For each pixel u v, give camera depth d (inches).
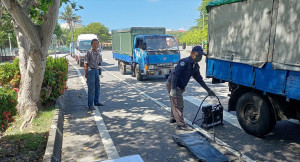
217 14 225.3
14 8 187.5
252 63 181.9
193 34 1578.5
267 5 171.0
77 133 208.1
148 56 454.6
